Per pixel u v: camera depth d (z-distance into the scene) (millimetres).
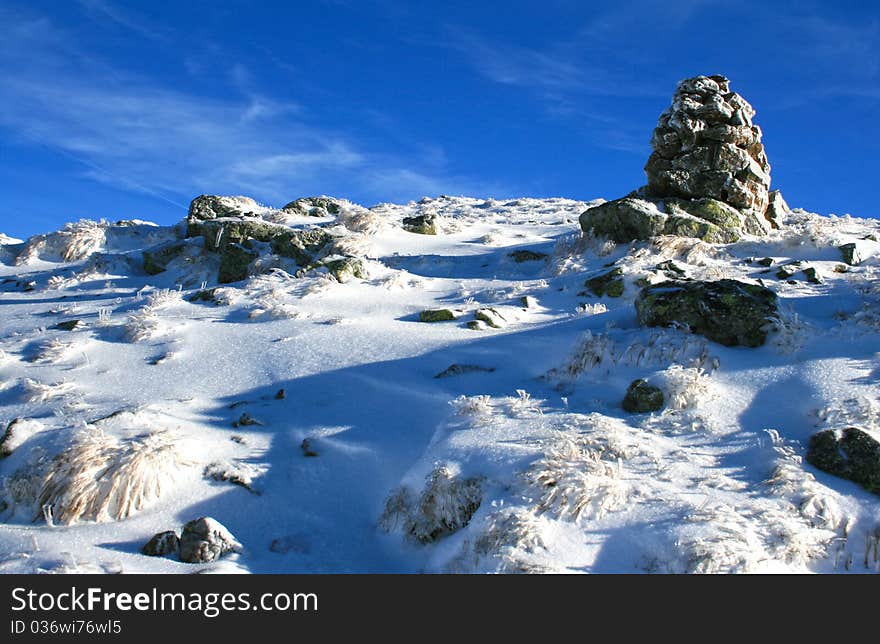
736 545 6059
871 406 7852
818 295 11891
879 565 6176
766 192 17531
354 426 9125
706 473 7277
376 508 7801
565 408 8758
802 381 8688
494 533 6445
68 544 6855
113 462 7637
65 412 9500
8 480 7668
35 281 17938
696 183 17031
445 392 9781
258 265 17000
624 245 16047
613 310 11922
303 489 8023
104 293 16391
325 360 11195
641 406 8609
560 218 23297
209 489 7805
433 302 14180
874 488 6859
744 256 15000
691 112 17297
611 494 6723
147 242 20375
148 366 11328
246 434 9008
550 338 11070
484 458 7441
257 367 11125
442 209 26953
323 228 18359
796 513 6625
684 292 10383
